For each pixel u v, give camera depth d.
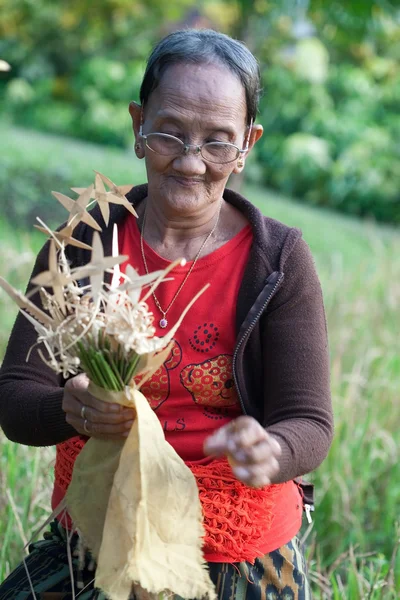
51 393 2.21
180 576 1.97
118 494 1.97
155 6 12.39
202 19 13.89
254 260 2.24
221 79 2.13
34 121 16.45
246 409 2.25
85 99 16.59
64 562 2.29
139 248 2.33
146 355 1.97
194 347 2.23
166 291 2.25
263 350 2.25
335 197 15.90
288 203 14.66
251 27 7.97
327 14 7.56
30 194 9.88
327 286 7.23
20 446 3.73
